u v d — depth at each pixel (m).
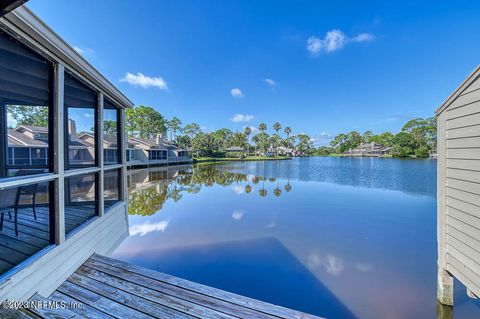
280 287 3.07
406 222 5.88
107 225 2.97
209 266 3.61
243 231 5.18
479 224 1.96
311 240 4.67
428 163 26.95
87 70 2.18
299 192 10.08
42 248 1.73
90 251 2.41
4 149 2.13
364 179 14.41
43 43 1.57
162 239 4.69
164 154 28.52
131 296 1.66
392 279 3.26
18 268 1.43
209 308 1.52
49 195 1.80
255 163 32.75
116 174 3.50
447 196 2.42
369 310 2.62
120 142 3.60
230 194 9.56
